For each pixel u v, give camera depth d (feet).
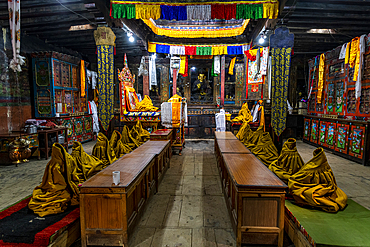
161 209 10.84
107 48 18.65
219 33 25.31
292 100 33.17
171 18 15.70
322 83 25.95
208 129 32.40
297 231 8.12
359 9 17.20
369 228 7.67
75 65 27.99
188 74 33.63
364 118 19.25
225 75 32.71
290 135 32.32
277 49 17.93
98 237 7.79
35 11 19.02
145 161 11.16
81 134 28.63
